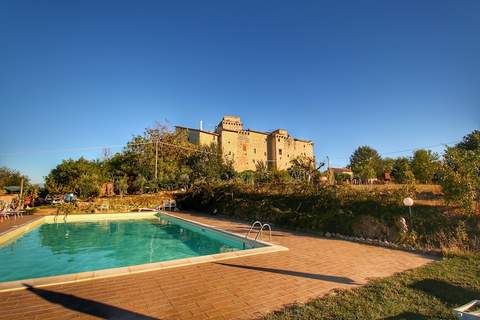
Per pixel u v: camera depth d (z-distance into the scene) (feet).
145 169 114.11
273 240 34.81
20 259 34.50
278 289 17.04
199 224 50.93
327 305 14.55
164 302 14.89
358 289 16.99
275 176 86.43
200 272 20.26
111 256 36.70
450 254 25.70
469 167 32.30
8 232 42.68
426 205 35.96
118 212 74.49
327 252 27.66
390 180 107.24
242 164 192.24
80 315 13.30
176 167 121.90
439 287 17.26
